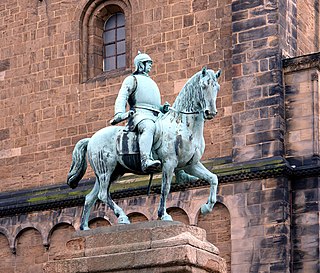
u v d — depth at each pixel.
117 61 60.91
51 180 60.62
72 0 61.97
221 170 53.62
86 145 40.69
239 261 52.50
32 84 62.44
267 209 52.28
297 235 52.28
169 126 38.41
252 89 54.47
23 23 63.47
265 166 52.50
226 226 53.34
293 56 55.91
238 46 55.28
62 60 61.66
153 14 58.75
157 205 55.34
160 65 58.03
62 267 37.84
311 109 53.50
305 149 53.22
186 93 38.44
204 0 57.22
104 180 39.44
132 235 37.16
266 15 54.84
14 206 60.31
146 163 37.75
